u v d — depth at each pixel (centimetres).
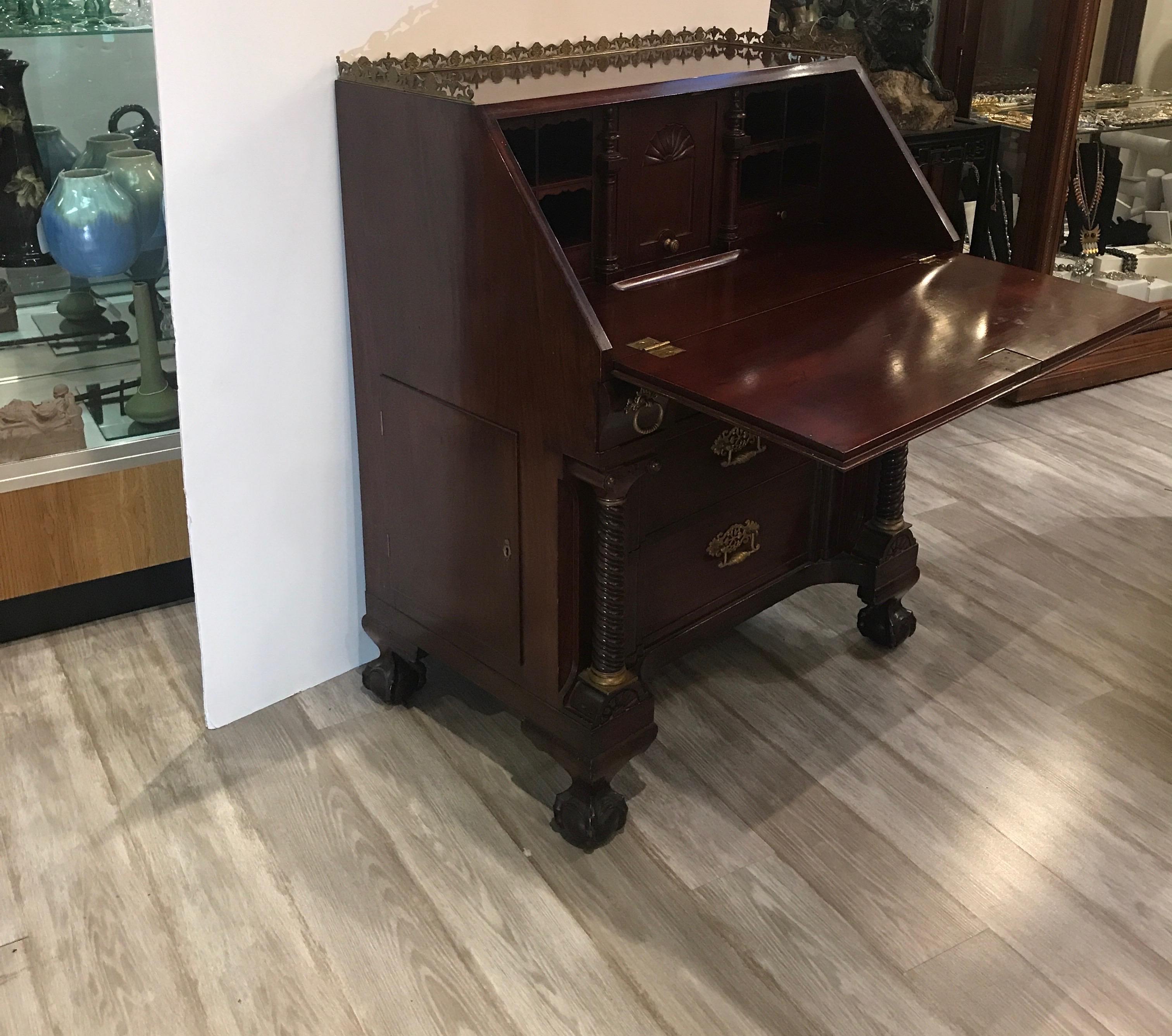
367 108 181
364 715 225
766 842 196
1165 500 308
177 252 184
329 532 222
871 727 224
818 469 222
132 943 175
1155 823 201
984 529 293
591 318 160
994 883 188
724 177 202
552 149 185
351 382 212
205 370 194
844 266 201
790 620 257
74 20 212
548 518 178
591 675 188
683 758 215
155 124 228
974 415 355
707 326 174
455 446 190
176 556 254
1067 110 334
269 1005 166
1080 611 261
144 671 237
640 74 190
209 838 195
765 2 242
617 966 173
